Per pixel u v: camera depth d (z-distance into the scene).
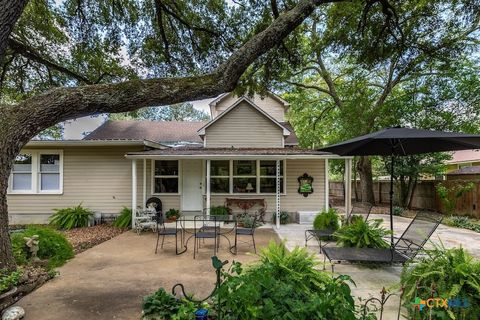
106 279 4.47
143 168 10.18
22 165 10.22
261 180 10.73
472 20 7.97
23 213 10.13
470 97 11.20
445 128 11.78
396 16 7.24
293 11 5.52
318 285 2.88
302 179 10.62
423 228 5.20
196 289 4.05
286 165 10.68
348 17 8.00
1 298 3.34
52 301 3.65
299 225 9.73
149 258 5.68
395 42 8.05
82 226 9.43
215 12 7.70
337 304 2.18
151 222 8.55
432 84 11.77
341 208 13.95
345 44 8.47
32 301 3.65
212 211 9.93
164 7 7.54
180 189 10.73
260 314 2.13
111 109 4.19
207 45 8.30
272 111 15.53
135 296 3.80
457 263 2.90
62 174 10.28
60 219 9.24
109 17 8.04
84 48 8.66
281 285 2.42
